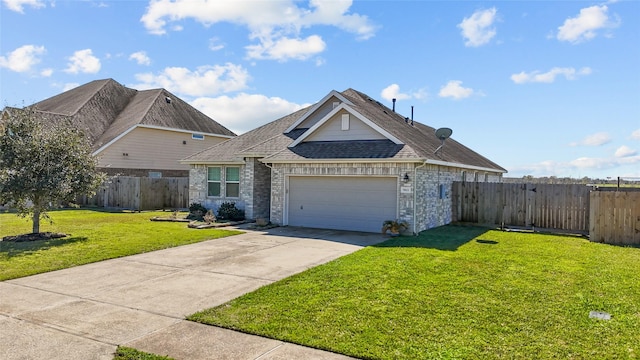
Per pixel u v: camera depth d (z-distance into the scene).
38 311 5.86
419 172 13.59
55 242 11.31
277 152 16.06
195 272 8.18
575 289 6.86
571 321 5.37
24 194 11.59
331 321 5.35
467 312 5.67
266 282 7.41
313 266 8.68
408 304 6.00
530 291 6.69
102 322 5.43
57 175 11.79
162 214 19.73
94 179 12.87
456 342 4.70
